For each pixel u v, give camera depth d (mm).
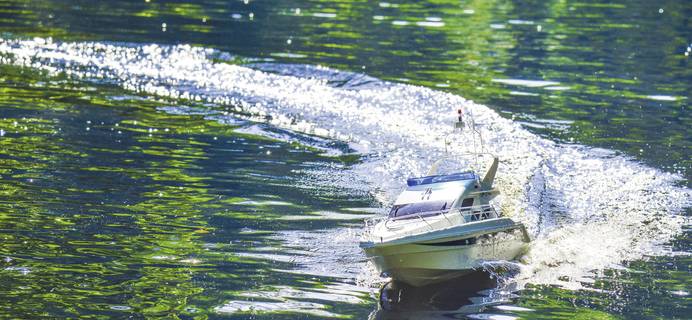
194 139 92625
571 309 58062
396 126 97625
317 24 153500
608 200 77562
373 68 121312
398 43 140000
